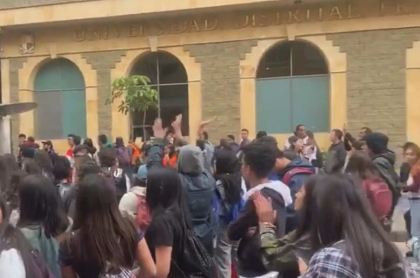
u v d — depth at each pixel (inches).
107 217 148.8
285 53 780.0
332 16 744.3
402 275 106.4
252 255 166.9
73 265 148.3
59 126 883.4
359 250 105.3
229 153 255.1
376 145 276.1
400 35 719.1
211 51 797.2
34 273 120.3
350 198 112.3
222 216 245.4
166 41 816.3
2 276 115.0
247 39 781.3
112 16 810.8
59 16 834.8
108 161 312.8
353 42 738.8
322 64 767.1
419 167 340.8
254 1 748.0
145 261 155.2
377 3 725.3
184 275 171.5
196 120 803.4
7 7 859.4
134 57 834.2
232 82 788.6
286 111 783.1
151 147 357.7
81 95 872.3
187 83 815.7
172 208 171.6
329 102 761.6
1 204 124.7
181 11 784.3
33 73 885.8
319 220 112.6
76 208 150.3
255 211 168.4
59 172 262.2
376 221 112.1
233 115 788.6
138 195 207.3
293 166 242.8
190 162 211.5
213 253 218.4
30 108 548.1
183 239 170.9
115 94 765.3
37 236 159.2
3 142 552.1
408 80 717.3
